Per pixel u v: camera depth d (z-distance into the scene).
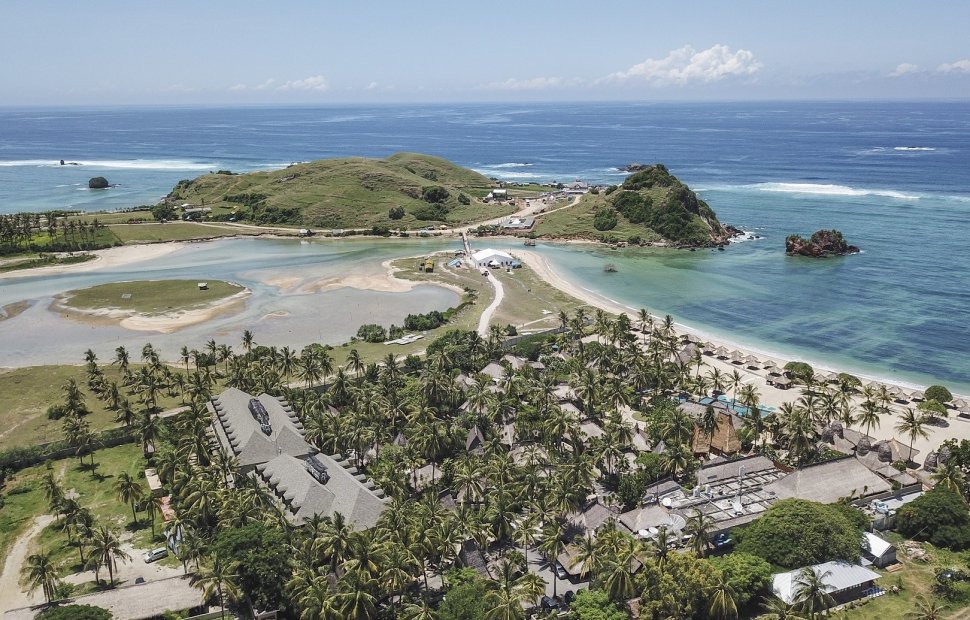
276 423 134.38
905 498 120.94
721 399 165.50
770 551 99.75
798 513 102.44
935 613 90.88
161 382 170.62
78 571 103.50
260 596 93.00
